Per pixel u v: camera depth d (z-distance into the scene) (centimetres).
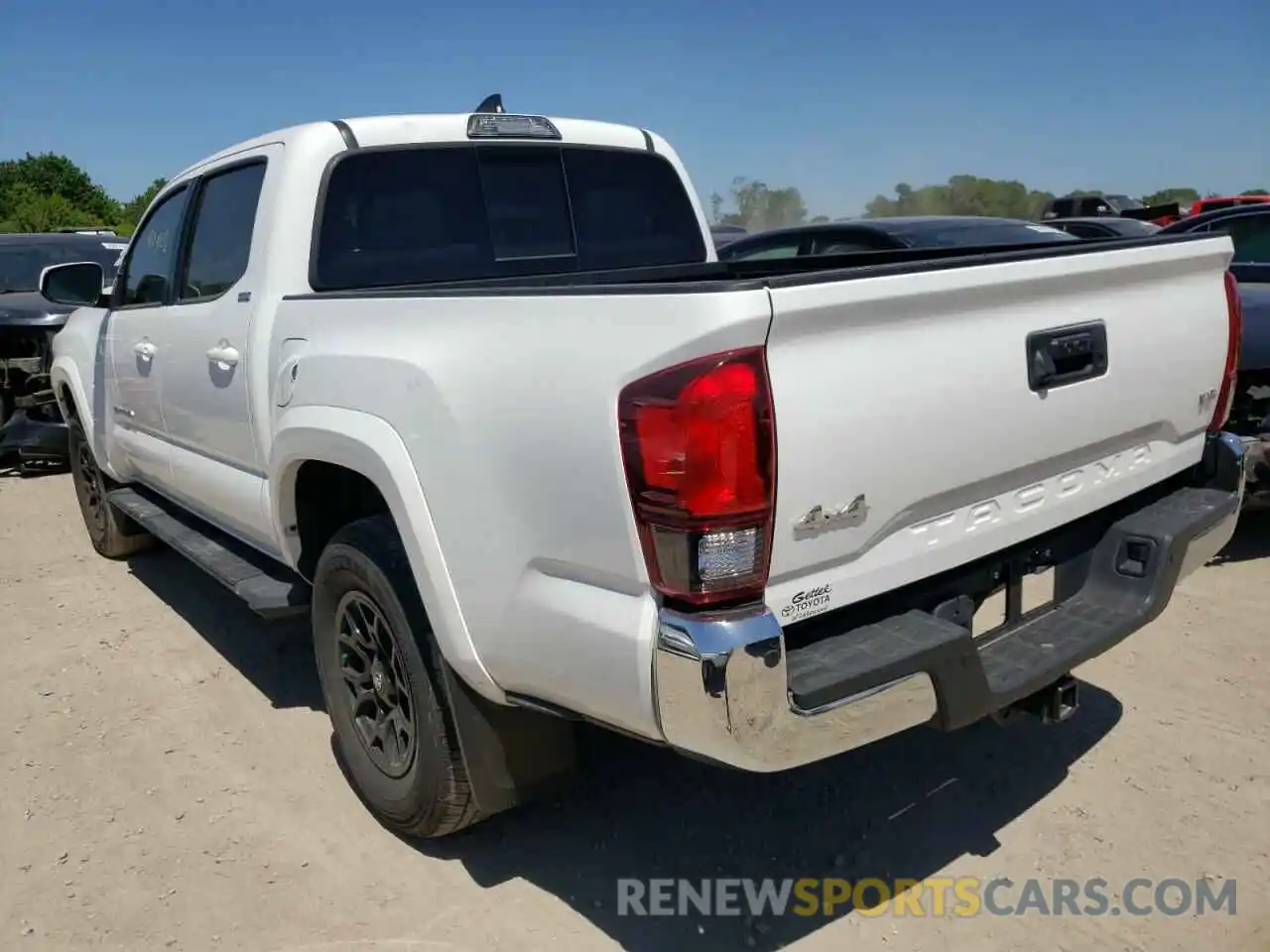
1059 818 322
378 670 316
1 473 852
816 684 221
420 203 379
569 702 248
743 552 212
